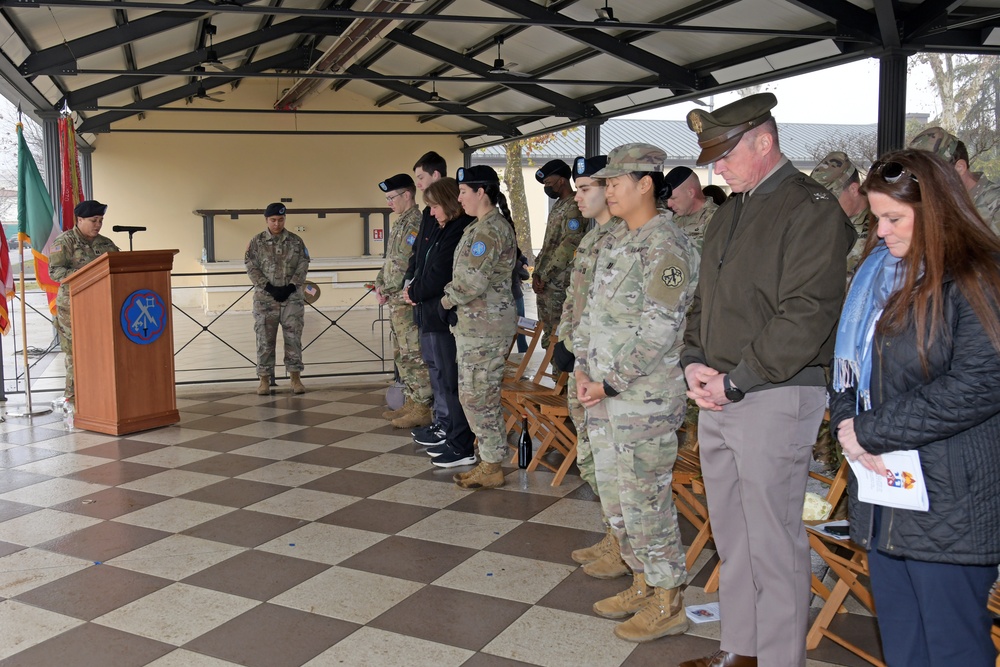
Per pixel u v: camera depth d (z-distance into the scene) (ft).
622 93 35.68
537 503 14.43
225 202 56.65
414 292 16.01
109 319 19.29
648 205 9.24
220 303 50.83
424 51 35.76
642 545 9.51
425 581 11.27
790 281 7.49
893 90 22.02
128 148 54.75
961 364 5.83
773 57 26.48
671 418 9.25
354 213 58.75
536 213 79.15
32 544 12.72
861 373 6.56
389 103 55.26
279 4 35.35
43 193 23.98
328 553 12.28
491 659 9.20
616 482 9.78
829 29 22.26
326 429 20.15
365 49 37.17
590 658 9.20
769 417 7.78
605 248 9.75
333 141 58.08
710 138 7.98
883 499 6.24
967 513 6.00
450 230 15.48
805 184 7.77
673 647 9.45
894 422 6.02
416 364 19.40
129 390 19.74
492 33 33.73
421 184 16.74
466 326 14.60
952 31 22.20
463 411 16.47
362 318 46.34
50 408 22.65
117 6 21.40
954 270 5.93
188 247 56.24
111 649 9.52
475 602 10.62
